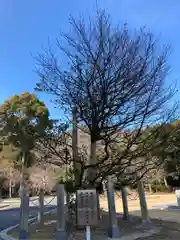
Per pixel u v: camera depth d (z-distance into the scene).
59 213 8.47
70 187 9.92
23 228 9.10
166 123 9.91
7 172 36.47
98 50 9.55
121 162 10.66
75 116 10.37
